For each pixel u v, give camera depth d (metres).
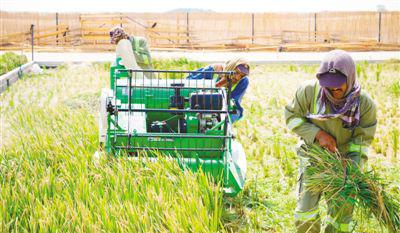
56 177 7.38
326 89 5.64
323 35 37.41
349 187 5.71
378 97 15.82
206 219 6.25
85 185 6.69
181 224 6.04
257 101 14.97
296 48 34.25
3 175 7.34
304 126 5.97
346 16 37.62
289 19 38.09
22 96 15.90
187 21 38.03
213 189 6.93
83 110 11.89
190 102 7.85
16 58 21.88
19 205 6.46
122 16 35.91
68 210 6.07
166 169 7.14
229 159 7.44
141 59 11.55
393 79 18.98
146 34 36.44
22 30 37.38
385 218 5.68
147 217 6.02
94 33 35.00
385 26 37.28
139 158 7.31
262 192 8.13
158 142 7.73
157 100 8.16
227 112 7.47
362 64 23.84
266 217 7.34
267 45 34.84
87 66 22.47
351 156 5.95
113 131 7.75
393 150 10.34
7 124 11.55
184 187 6.73
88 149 8.27
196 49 35.22
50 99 15.16
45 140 8.67
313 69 22.42
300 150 6.19
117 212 6.14
